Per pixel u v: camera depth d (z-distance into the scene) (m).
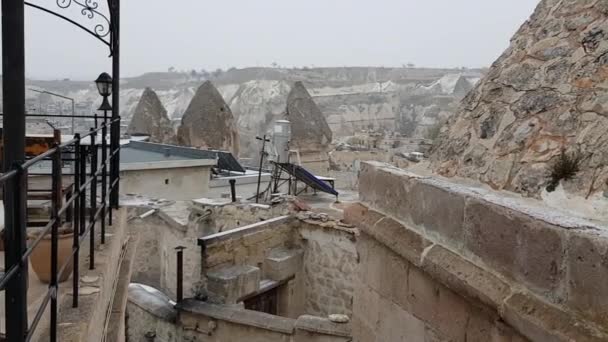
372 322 3.81
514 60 3.51
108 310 3.63
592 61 2.88
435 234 2.88
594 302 1.78
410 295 3.24
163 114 27.47
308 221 9.46
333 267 9.12
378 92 89.69
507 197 2.57
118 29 4.94
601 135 2.57
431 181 3.03
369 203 3.87
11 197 1.84
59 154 2.32
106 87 5.45
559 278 1.94
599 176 2.45
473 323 2.58
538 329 1.95
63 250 3.21
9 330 1.87
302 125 23.09
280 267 9.02
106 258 3.68
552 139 2.80
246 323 7.45
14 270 1.77
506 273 2.25
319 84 93.50
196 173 19.33
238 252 8.70
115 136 5.30
